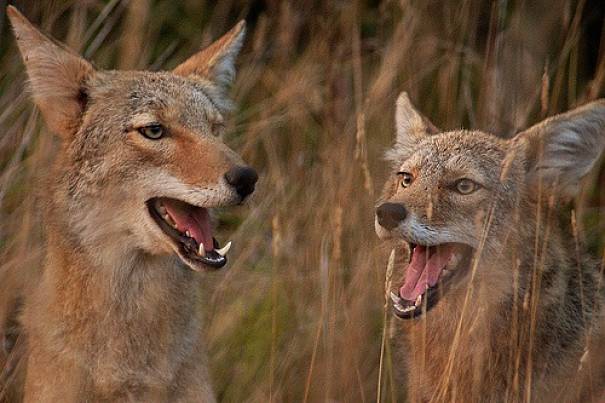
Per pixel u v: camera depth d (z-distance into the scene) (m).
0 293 11.52
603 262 10.70
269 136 14.97
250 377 11.92
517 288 9.96
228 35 11.40
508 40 15.35
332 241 12.51
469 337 10.13
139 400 9.91
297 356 11.88
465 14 15.68
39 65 10.16
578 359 10.25
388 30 16.30
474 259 10.12
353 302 11.85
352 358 11.48
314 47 15.87
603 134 10.40
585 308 10.59
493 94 15.14
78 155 10.05
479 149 10.49
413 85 15.30
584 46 16.86
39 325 9.88
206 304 12.55
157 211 10.02
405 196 10.11
